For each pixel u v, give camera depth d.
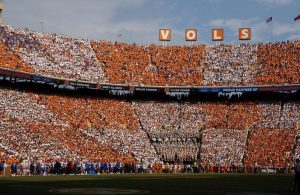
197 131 92.94
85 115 89.44
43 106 85.62
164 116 96.50
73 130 82.81
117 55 103.88
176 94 100.75
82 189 32.72
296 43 103.81
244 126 92.94
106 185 38.00
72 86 92.12
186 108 98.75
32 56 90.75
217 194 29.78
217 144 89.06
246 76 99.50
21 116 78.75
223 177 57.72
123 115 94.25
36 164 63.56
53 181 43.78
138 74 100.56
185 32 110.62
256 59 103.50
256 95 99.62
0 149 65.31
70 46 100.50
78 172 67.69
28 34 95.94
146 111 97.19
